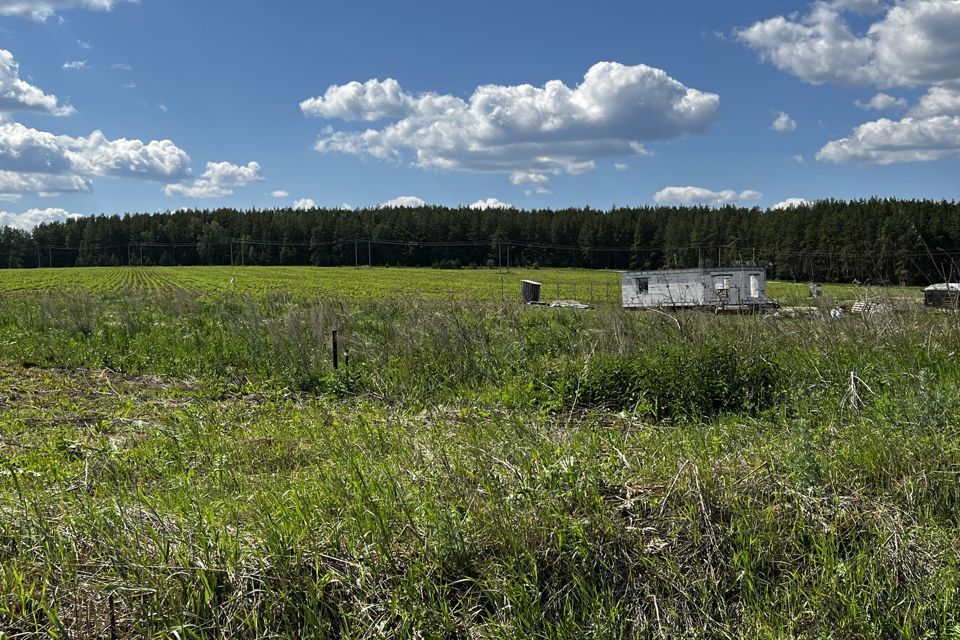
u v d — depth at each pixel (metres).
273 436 5.93
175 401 7.87
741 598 3.09
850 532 3.39
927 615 2.98
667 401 6.64
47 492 4.04
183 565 2.98
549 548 3.21
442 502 3.42
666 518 3.43
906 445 4.11
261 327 11.66
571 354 8.98
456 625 2.90
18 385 8.55
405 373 8.50
